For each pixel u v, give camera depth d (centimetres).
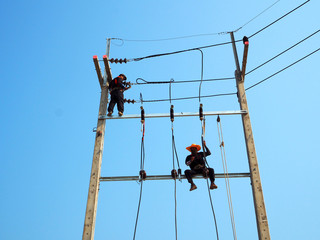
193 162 967
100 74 1067
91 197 860
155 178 923
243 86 1033
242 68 1048
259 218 817
